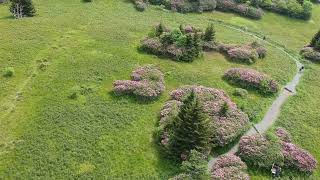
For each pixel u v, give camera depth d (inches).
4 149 1581.0
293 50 2819.9
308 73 2488.9
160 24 2539.4
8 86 1959.9
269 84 2190.0
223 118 1813.5
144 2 3193.9
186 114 1579.7
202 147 1601.9
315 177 1635.1
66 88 1994.3
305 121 1982.0
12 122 1726.1
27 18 2723.9
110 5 3115.2
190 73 2251.5
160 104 1956.2
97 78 2101.4
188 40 2413.9
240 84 2194.9
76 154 1585.9
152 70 2171.5
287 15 3430.1
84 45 2432.3
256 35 3006.9
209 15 3230.8
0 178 1450.5
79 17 2837.1
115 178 1503.4
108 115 1827.0
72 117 1786.4
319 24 3376.0
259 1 3408.0
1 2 2967.5
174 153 1604.3
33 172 1486.2
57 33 2549.2
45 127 1710.1
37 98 1900.8
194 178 1472.7
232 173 1536.7
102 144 1652.3
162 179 1519.4
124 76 2148.1
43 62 2197.3
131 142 1683.1
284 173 1617.9
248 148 1667.1
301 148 1769.2
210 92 2004.2
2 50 2261.3
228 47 2559.1
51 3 3031.5
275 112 2023.9
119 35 2608.3
